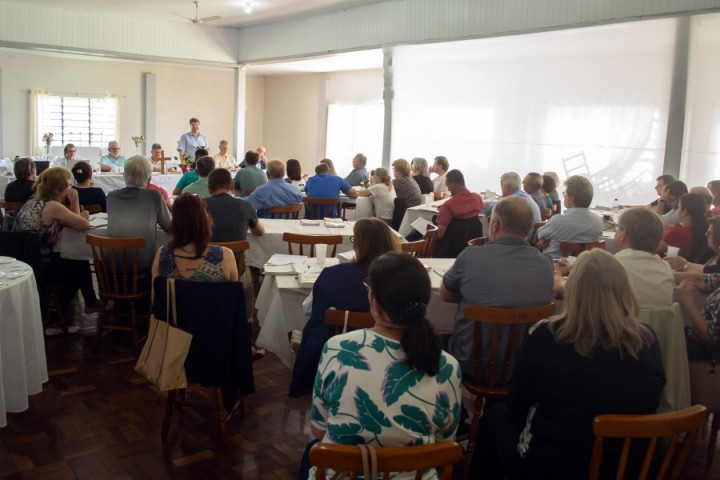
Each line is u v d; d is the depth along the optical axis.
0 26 8.23
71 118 11.52
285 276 2.91
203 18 8.84
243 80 10.41
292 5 8.14
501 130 6.73
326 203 5.82
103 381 3.18
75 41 8.79
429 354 1.36
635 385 1.52
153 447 2.54
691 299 2.39
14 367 2.53
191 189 4.79
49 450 2.48
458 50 7.00
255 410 2.92
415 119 7.61
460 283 2.37
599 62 5.80
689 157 5.22
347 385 1.37
